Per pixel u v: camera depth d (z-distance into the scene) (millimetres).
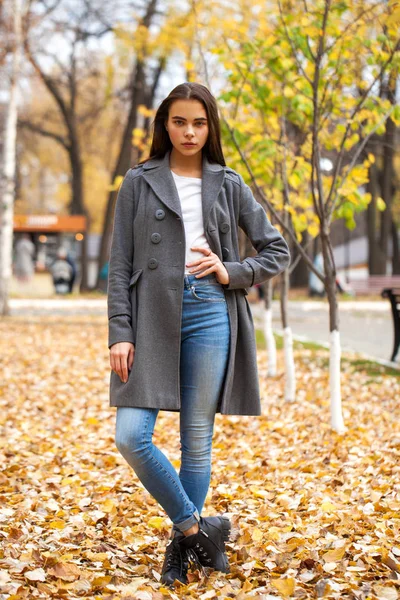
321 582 3498
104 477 5836
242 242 11836
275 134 9789
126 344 3486
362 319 22562
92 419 8008
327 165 8797
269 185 9906
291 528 4379
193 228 3592
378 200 8375
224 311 3596
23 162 40312
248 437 7258
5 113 20750
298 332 18578
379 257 34750
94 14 26688
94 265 44312
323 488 5340
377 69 7719
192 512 3578
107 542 4219
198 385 3549
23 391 9867
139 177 3672
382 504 4863
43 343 15109
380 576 3650
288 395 9086
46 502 5098
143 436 3451
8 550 3924
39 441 7117
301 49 7840
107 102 32219
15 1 19703
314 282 33188
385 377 10789
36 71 27266
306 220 8852
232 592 3463
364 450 6559
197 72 9766
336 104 8109
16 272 33281
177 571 3635
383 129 8086
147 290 3533
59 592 3439
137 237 3600
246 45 8492
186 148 3590
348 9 7336
